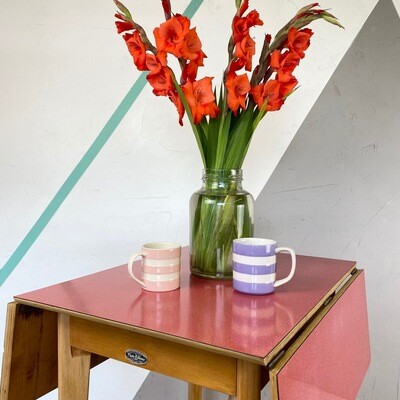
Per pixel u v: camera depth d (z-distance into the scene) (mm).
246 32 779
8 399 704
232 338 566
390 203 1157
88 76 1313
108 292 756
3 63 1334
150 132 1312
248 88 785
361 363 869
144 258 771
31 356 746
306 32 800
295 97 1224
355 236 1192
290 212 1247
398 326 1168
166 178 1318
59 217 1363
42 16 1309
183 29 746
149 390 1363
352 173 1186
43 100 1335
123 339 668
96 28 1294
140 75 1292
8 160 1360
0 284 1396
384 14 1143
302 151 1228
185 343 565
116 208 1347
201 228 847
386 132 1152
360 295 957
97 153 1336
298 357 563
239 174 863
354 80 1174
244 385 566
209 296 742
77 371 738
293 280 855
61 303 693
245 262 749
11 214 1375
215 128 837
